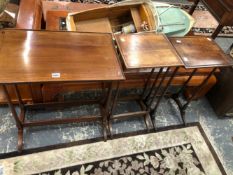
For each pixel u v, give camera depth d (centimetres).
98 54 143
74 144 177
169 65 149
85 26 200
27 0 188
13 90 172
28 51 132
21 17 174
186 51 167
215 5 198
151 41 162
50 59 132
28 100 184
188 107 227
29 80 120
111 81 138
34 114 185
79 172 164
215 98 226
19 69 123
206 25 306
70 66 133
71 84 175
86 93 192
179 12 219
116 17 214
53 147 172
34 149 168
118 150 181
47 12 204
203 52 171
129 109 208
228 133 215
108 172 168
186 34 214
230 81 205
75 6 230
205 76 208
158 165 179
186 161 187
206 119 222
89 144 179
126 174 169
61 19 202
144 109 204
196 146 199
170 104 222
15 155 163
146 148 187
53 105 183
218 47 180
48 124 174
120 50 150
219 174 186
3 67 121
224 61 169
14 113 150
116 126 194
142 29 198
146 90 206
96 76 132
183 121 212
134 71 179
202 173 183
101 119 185
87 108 200
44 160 165
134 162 177
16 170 157
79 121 182
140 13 209
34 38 139
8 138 169
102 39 152
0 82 115
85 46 145
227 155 199
